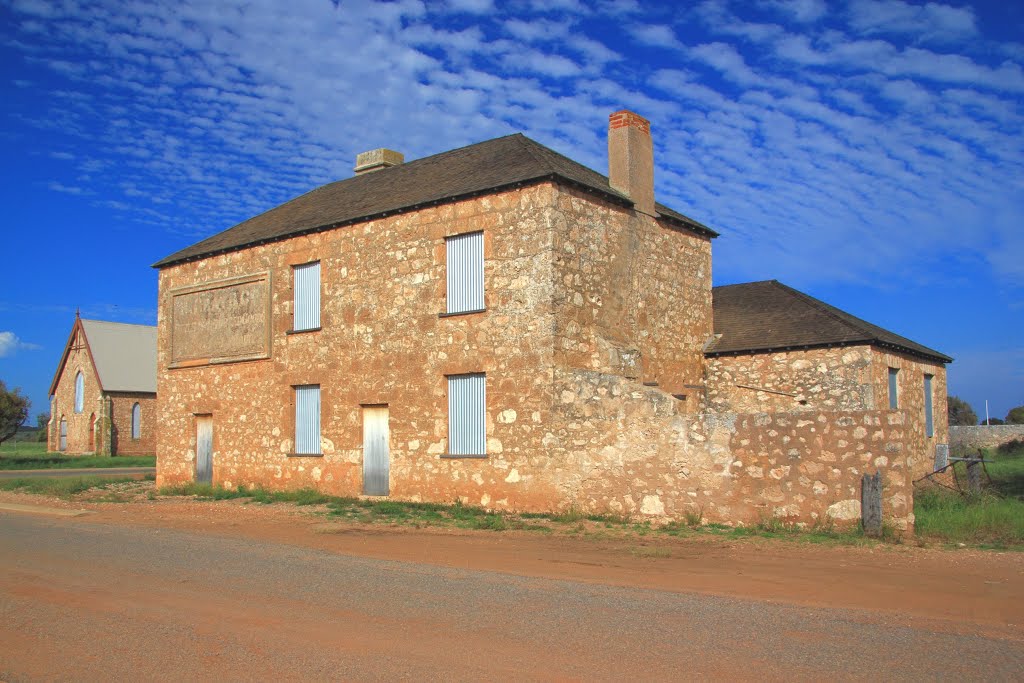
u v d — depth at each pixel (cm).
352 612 805
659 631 723
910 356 2288
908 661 632
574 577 988
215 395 2327
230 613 807
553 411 1628
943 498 1648
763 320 2231
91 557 1150
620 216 1869
